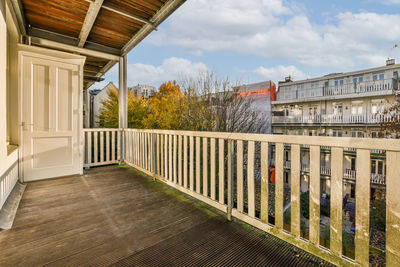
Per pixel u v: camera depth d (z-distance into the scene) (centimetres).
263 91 1686
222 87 1054
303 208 828
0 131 202
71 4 314
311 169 135
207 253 143
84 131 418
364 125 1400
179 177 271
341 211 120
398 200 100
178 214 209
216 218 199
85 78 776
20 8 307
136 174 379
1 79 203
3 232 171
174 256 140
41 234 168
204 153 224
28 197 258
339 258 122
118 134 475
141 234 169
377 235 569
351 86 1580
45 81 340
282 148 152
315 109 1631
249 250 147
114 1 307
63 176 359
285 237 151
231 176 194
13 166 274
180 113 1020
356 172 114
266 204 165
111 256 140
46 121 341
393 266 101
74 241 158
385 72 1487
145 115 1263
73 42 437
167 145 304
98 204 236
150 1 309
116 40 446
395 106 1018
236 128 1019
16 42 317
